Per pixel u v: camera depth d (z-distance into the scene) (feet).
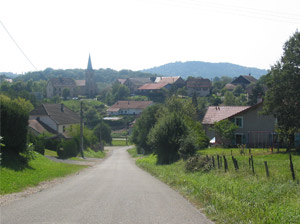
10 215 28.66
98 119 347.36
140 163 128.26
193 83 425.69
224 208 30.42
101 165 126.82
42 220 26.63
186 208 32.76
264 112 125.39
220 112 169.58
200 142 135.74
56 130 210.59
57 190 47.67
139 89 472.85
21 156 79.77
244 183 44.06
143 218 27.81
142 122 219.41
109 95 468.75
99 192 45.14
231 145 144.56
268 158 88.84
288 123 118.83
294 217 25.49
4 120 74.08
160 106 220.43
